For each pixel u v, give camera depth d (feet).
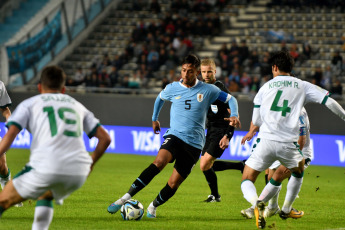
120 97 194.70
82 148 55.83
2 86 86.69
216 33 255.50
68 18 256.73
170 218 84.74
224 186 128.98
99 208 92.43
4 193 54.90
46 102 56.08
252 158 75.05
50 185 54.08
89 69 249.34
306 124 87.51
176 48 242.37
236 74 214.69
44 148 54.13
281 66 75.56
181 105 81.97
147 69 237.66
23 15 271.90
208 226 78.59
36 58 234.38
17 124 55.06
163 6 281.95
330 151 175.42
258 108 75.20
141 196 108.88
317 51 239.71
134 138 193.77
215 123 100.73
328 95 73.61
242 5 273.13
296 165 74.59
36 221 56.65
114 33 269.03
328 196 116.98
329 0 261.44
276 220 85.05
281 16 261.65
